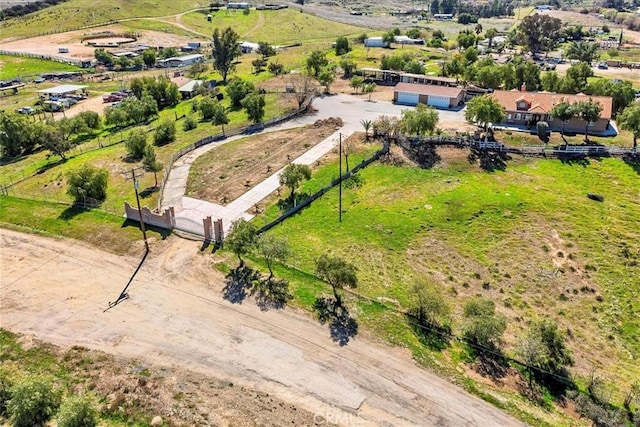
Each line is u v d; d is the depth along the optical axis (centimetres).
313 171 7006
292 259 5072
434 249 5459
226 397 3478
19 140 8688
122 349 3909
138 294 4550
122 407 3369
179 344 3972
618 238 5722
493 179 6925
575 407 3591
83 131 9450
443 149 7644
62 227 5619
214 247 5194
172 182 6731
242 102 8962
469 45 16362
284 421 3300
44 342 3972
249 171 7044
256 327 4156
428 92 10175
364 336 4088
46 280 4750
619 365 4128
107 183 6538
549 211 6178
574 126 8562
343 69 12862
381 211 6075
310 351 3919
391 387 3616
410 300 4572
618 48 17962
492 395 3597
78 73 15425
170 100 11669
